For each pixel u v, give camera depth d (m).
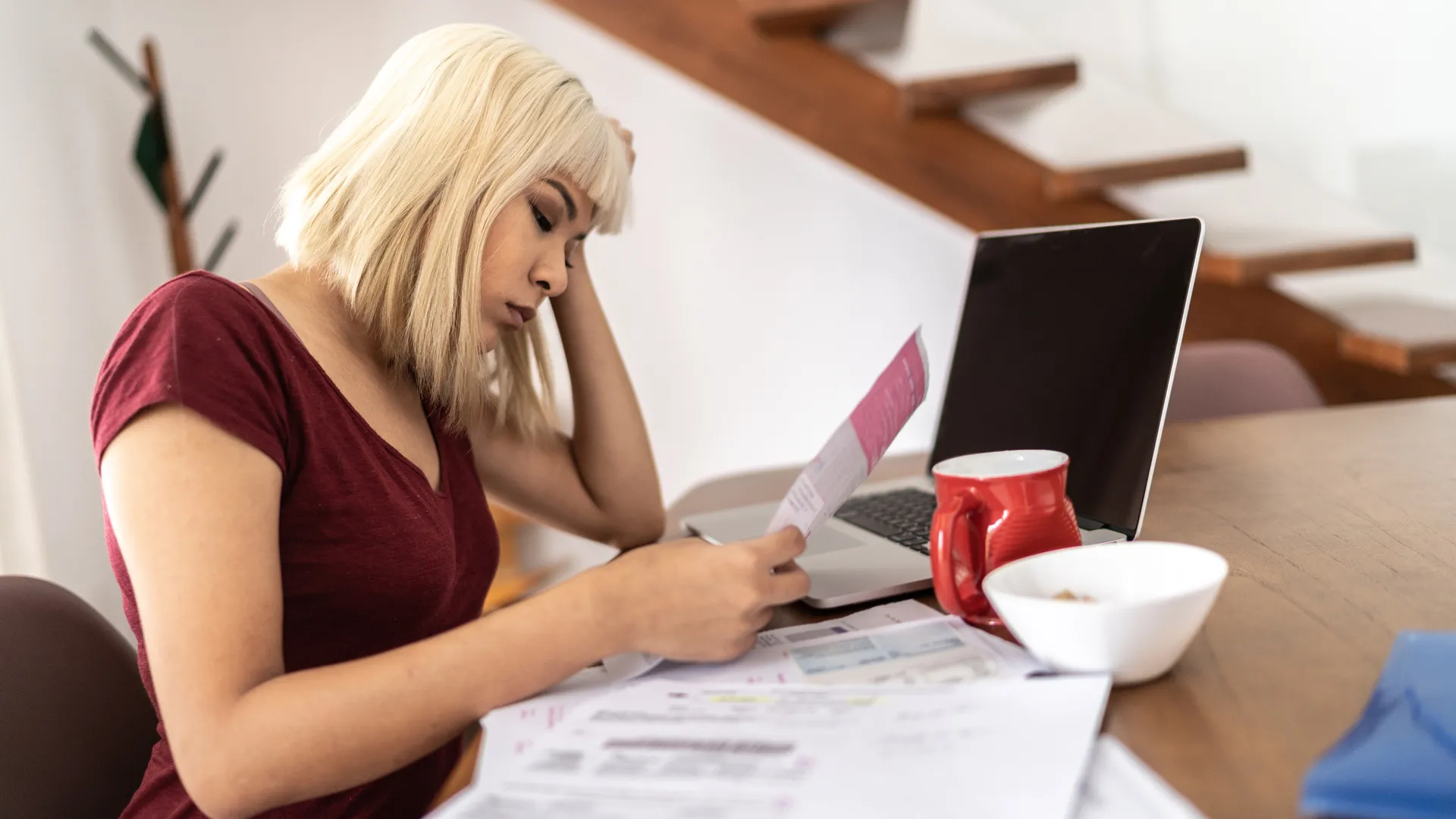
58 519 1.87
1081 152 2.27
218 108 2.50
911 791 0.49
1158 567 0.65
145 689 0.94
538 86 0.87
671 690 0.66
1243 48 2.74
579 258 1.02
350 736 0.62
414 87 0.86
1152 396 0.94
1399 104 2.72
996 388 1.17
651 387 2.77
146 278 2.42
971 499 0.72
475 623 0.68
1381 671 0.60
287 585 0.82
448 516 0.96
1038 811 0.47
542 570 2.46
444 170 0.85
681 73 2.13
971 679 0.63
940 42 2.15
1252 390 1.72
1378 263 2.18
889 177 2.23
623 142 1.02
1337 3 2.69
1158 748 0.54
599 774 0.54
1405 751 0.46
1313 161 2.78
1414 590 0.73
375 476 0.85
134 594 0.72
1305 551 0.84
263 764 0.61
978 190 2.27
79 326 2.05
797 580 0.71
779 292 2.76
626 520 1.19
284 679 0.64
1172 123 2.25
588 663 0.67
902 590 0.84
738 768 0.53
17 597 0.87
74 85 2.16
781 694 0.63
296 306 0.89
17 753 0.79
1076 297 1.08
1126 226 1.04
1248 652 0.64
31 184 1.92
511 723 0.63
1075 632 0.58
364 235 0.86
